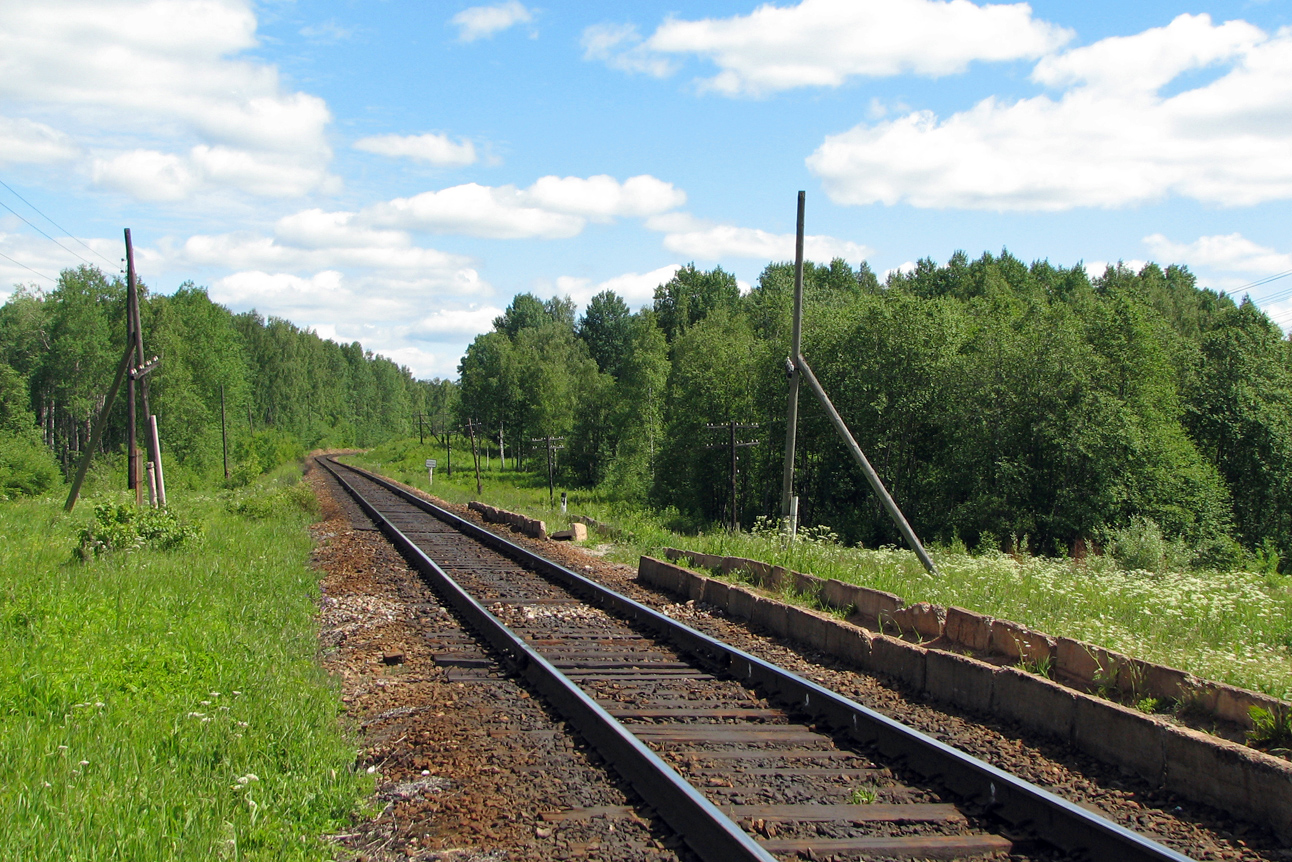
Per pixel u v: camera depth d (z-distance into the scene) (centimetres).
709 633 1030
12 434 5066
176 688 766
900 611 995
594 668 863
